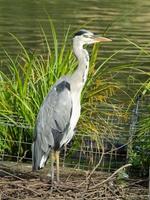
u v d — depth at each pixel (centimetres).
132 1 3953
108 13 3359
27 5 3634
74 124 1266
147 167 1344
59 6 3616
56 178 1271
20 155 1438
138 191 1229
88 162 1414
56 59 1478
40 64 1596
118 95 1675
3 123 1406
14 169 1336
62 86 1251
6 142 1437
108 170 1375
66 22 2991
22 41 2464
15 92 1453
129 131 1397
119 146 1426
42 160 1254
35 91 1451
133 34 2672
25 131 1439
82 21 3031
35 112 1445
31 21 3014
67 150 1445
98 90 1456
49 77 1454
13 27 2825
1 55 2167
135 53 2191
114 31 2756
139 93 1623
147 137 1365
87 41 1274
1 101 1453
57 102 1241
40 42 2434
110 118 1491
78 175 1324
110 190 1198
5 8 3491
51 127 1241
